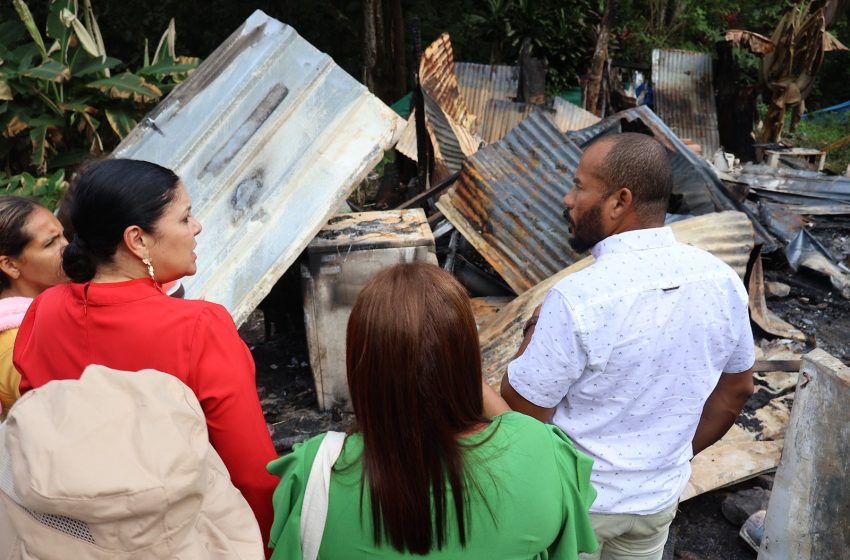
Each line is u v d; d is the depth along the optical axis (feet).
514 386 5.28
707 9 67.82
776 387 11.97
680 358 5.15
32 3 41.01
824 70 70.44
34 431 3.15
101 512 2.91
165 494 3.00
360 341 3.56
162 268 4.86
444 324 3.49
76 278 4.76
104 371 3.55
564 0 45.27
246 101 11.32
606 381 5.15
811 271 17.40
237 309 9.61
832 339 14.51
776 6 66.90
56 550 3.00
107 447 3.10
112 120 22.93
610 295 4.91
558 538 4.01
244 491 4.85
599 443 5.40
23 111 22.16
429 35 55.98
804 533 6.91
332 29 55.52
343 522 3.66
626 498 5.48
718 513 9.65
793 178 23.47
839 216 22.08
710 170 15.28
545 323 5.07
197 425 3.50
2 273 6.59
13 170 23.93
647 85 43.04
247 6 53.26
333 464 3.72
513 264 12.91
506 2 45.14
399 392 3.48
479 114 33.86
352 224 11.10
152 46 51.49
